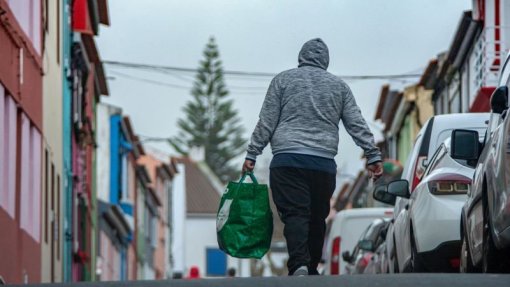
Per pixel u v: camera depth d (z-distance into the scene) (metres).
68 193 43.69
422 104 58.59
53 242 37.56
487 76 39.22
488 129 15.57
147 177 81.94
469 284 11.80
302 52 15.48
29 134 31.73
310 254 15.30
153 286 12.42
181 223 112.38
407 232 18.06
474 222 15.07
